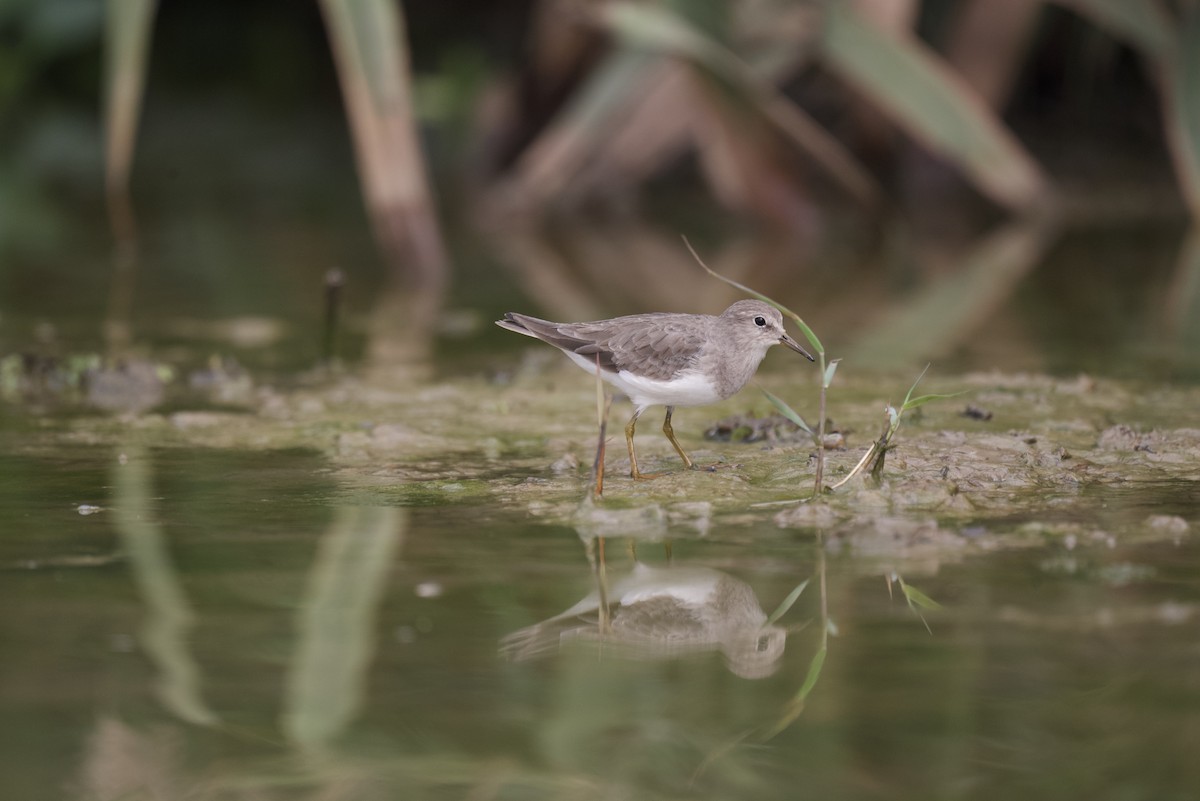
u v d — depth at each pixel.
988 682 6.85
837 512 9.61
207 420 12.66
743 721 6.61
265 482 10.59
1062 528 9.15
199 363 15.23
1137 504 9.67
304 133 35.31
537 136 28.03
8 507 9.90
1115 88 29.23
